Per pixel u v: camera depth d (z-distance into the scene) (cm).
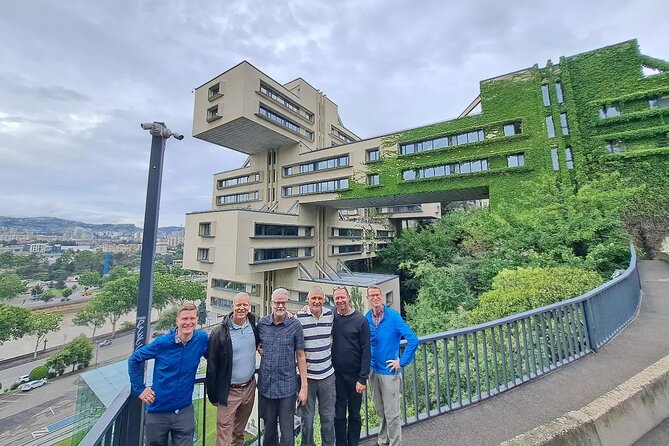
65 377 3519
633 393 320
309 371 349
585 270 1027
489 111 2425
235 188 4256
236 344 339
